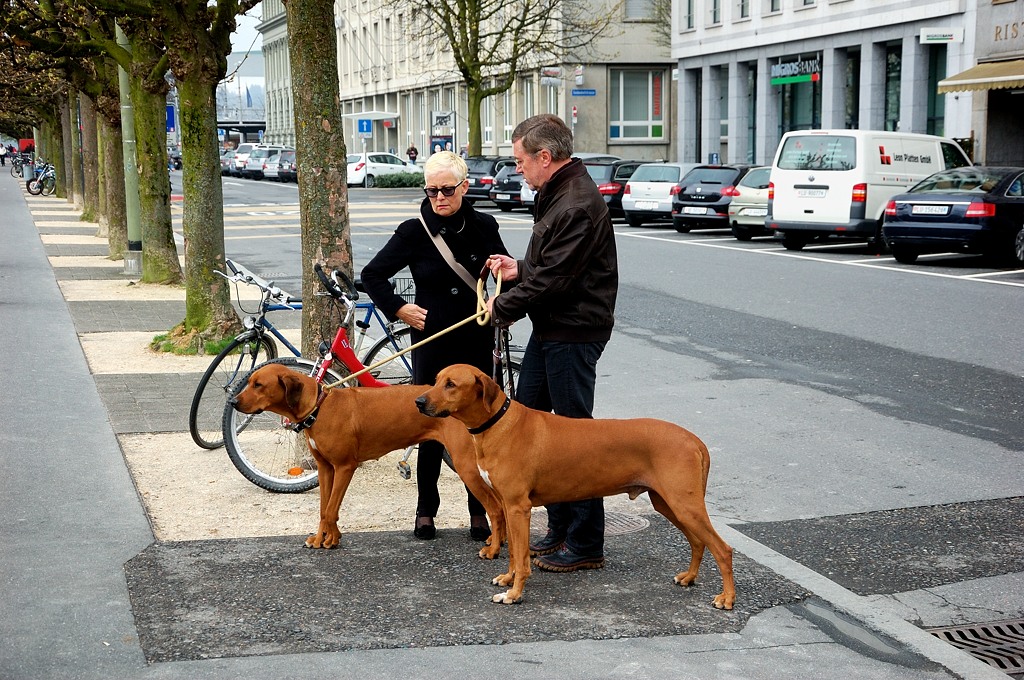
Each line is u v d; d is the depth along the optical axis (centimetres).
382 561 539
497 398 478
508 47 5253
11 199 4588
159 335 1140
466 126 6162
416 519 577
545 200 515
